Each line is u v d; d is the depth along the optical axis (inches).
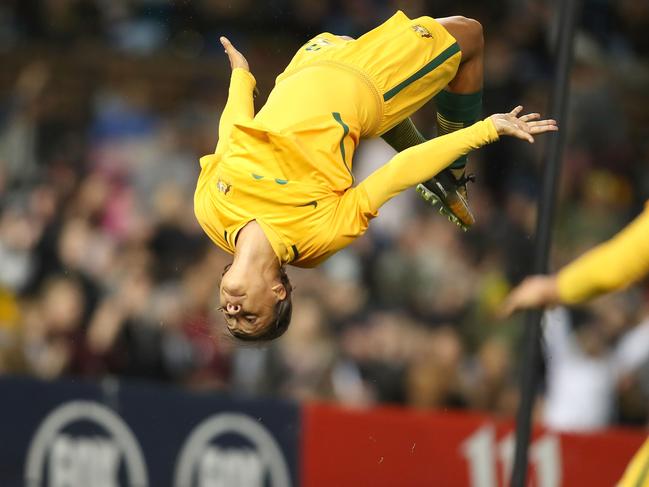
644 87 1769.2
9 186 1432.1
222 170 692.7
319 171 681.6
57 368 1210.6
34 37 1626.5
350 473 1031.0
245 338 704.4
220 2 1647.4
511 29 1689.2
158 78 1596.9
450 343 1290.6
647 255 546.6
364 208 682.2
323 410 1037.2
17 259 1307.8
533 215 1520.7
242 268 679.1
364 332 1304.1
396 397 1269.7
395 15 755.4
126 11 1648.6
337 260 1380.4
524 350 834.8
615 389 1293.1
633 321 1359.5
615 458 1042.1
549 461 1040.8
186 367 1235.2
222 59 1631.4
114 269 1300.4
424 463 1032.8
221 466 1042.7
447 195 799.1
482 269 1432.1
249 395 1099.3
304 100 704.4
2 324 1235.9
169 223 1384.1
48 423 1069.1
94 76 1584.6
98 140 1517.0
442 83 759.7
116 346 1224.2
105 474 1056.2
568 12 793.6
